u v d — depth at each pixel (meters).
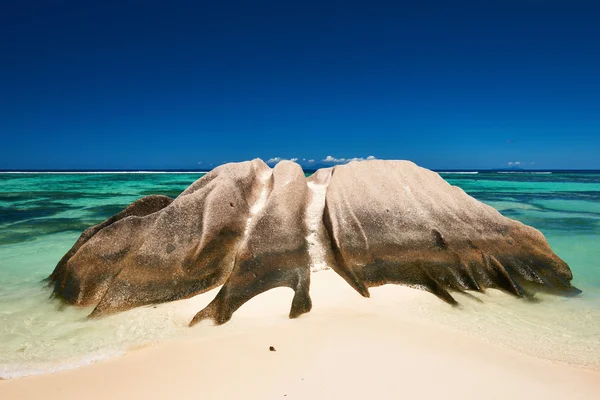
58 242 14.72
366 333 6.48
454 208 10.26
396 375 5.23
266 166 12.70
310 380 5.09
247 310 7.32
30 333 6.94
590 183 47.91
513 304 8.30
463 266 9.17
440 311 7.73
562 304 8.41
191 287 8.30
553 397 4.89
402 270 9.03
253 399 4.71
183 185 40.59
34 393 4.98
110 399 4.82
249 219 9.96
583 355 6.21
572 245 13.95
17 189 34.97
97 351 6.17
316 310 7.41
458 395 4.82
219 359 5.66
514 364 5.73
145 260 8.46
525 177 67.25
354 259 9.16
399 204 10.19
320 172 12.95
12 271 11.02
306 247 9.34
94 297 8.28
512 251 9.81
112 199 27.34
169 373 5.35
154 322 7.18
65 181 47.50
